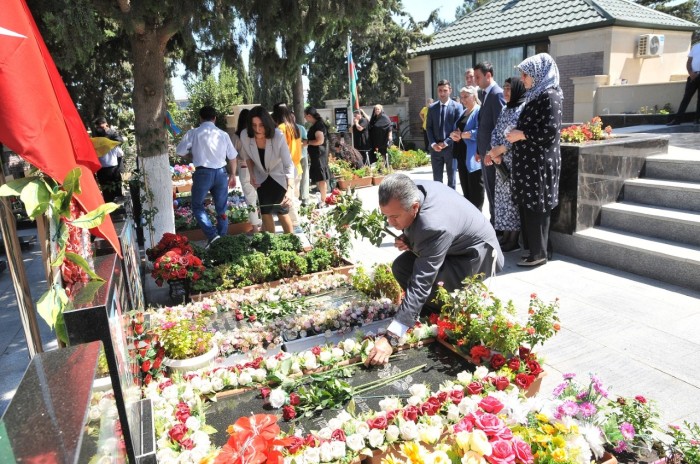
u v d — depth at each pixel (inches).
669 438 100.7
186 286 184.2
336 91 845.8
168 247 193.9
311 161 336.2
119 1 179.9
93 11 161.8
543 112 188.9
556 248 221.6
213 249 203.6
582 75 524.7
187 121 713.0
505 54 601.6
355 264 206.8
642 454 89.0
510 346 104.7
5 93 66.9
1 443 41.2
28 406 46.0
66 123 86.4
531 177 195.5
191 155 249.1
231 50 256.1
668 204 209.8
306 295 173.6
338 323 141.9
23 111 68.0
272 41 219.1
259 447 68.6
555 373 127.1
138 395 91.7
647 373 124.9
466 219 128.1
